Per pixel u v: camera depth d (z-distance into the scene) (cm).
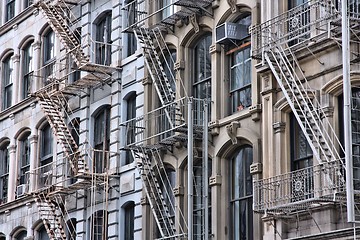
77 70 7469
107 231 7256
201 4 6450
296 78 5481
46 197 7788
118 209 7181
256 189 5488
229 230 6119
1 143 9181
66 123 7981
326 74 5366
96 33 7850
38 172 8319
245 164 6056
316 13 5438
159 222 6525
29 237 8269
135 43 7344
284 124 5619
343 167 4919
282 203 5375
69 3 8081
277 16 5525
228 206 6150
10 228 8669
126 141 7106
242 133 5994
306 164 5475
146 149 6762
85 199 7538
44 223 7644
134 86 7194
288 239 5300
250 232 5947
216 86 6303
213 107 6294
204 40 6619
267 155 5688
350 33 5159
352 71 5194
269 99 5706
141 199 6881
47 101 7925
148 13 7088
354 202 4938
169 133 6694
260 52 5659
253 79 5966
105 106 7569
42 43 8681
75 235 7638
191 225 5866
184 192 6544
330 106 5331
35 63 8669
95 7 7850
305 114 5284
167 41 6881
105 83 7519
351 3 5262
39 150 8475
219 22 6356
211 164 6316
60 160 7875
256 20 6000
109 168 7300
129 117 7294
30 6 8738
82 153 7594
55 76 7962
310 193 5078
